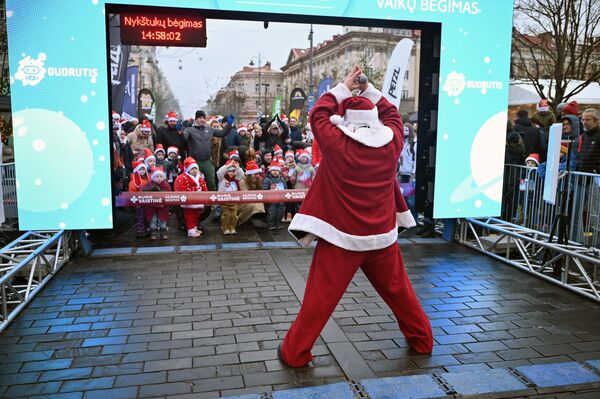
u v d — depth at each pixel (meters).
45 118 5.68
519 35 13.02
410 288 3.75
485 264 6.12
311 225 3.39
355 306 4.68
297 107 13.71
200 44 5.98
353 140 3.33
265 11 5.83
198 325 4.23
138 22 5.85
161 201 7.09
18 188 5.72
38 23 5.55
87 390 3.21
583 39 12.55
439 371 3.49
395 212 3.63
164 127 9.01
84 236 6.34
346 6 6.02
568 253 5.13
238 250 6.68
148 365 3.54
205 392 3.19
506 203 7.54
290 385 3.28
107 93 5.74
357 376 3.41
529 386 3.24
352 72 3.68
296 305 4.70
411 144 8.80
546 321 4.40
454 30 6.42
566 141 5.49
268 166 8.41
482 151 6.74
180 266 5.93
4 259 5.62
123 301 4.78
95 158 5.81
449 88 6.53
